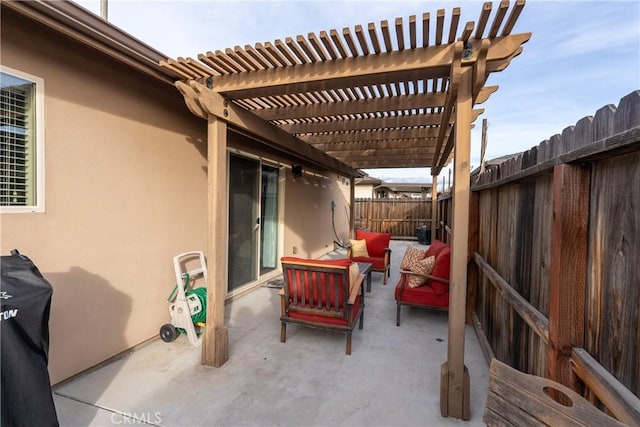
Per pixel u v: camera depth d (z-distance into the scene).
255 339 3.27
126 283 2.87
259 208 5.20
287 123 4.27
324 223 8.85
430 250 4.59
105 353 2.68
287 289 3.13
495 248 3.00
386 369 2.70
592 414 1.03
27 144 2.14
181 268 3.50
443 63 2.02
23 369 1.40
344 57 2.21
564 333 1.45
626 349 1.13
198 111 2.62
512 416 1.21
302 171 7.08
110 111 2.68
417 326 3.70
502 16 1.72
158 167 3.19
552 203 1.69
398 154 6.14
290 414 2.12
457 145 2.10
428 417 2.11
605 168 1.29
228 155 4.37
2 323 1.33
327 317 3.03
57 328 2.32
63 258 2.35
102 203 2.63
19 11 1.76
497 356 2.79
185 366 2.70
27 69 2.10
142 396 2.28
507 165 2.49
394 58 2.11
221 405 2.20
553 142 1.64
